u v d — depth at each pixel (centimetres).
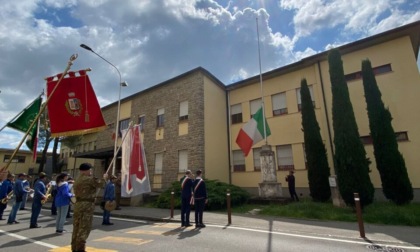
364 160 1074
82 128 619
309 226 816
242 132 1497
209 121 1791
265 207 1177
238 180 1827
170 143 1855
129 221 988
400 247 576
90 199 491
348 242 618
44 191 864
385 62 1399
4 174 492
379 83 1387
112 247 577
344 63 1523
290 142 1650
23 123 690
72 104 633
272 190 1334
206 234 711
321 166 1345
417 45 1486
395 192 1058
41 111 542
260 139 1466
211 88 1895
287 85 1748
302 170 1567
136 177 908
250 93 1933
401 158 1087
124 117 2352
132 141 944
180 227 827
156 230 782
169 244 601
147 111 2131
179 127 1831
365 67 1229
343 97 1168
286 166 1644
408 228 782
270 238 658
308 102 1455
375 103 1166
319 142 1386
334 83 1213
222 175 1795
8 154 3950
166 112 1964
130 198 1459
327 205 1146
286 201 1262
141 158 944
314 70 1652
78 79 643
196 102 1767
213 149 1764
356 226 815
